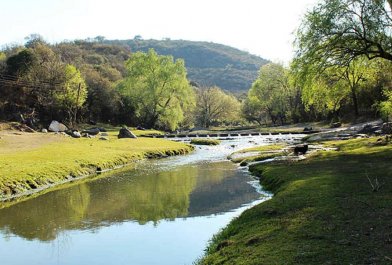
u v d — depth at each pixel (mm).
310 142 50500
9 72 93062
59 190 28297
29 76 89688
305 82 31812
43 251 15586
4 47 131250
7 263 14438
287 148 45438
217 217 19766
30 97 90125
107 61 160625
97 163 38250
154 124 101250
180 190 27078
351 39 29906
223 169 36312
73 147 47469
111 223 19312
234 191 25797
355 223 12688
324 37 30578
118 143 55938
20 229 18781
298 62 32031
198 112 138625
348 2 30172
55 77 90125
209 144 64625
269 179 26562
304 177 22766
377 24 29266
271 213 15383
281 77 113312
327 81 37219
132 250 15242
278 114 120625
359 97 73438
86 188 28844
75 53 152750
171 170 37000
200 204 22703
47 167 32781
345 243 11031
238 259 11172
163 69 95125
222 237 14922
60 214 21438
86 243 16359
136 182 30875
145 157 47938
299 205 15781
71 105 89250
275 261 10375
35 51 98938
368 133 49906
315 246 11062
